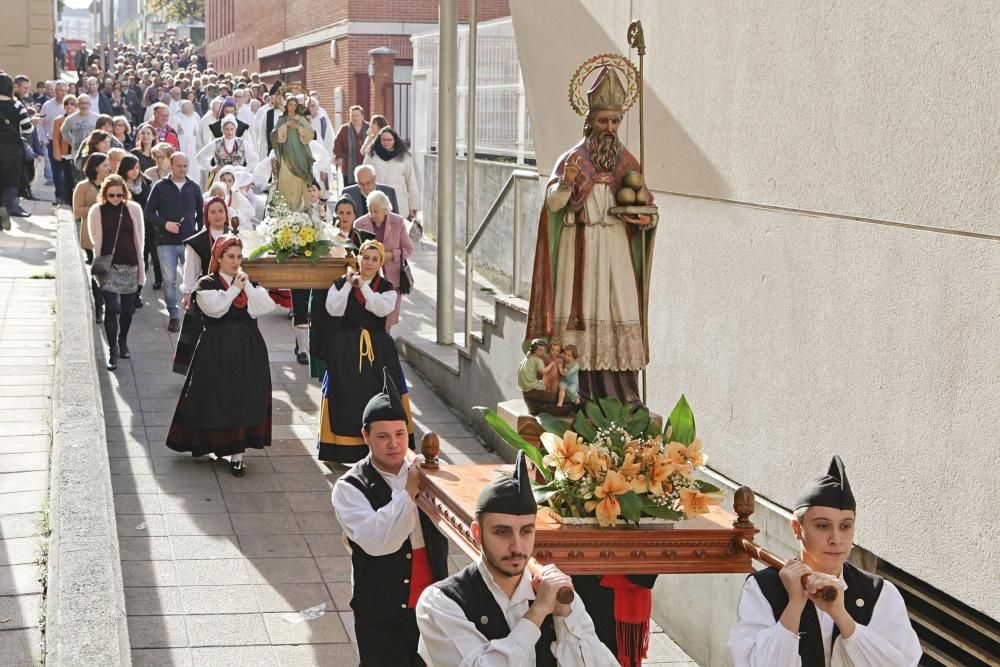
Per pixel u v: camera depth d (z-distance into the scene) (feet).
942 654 16.37
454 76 39.04
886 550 16.66
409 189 53.01
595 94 16.80
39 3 120.67
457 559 25.93
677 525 14.52
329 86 105.91
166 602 22.77
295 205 37.78
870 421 17.03
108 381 37.27
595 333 16.96
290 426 34.27
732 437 20.92
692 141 22.13
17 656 17.53
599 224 16.85
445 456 32.86
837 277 17.83
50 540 21.33
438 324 40.47
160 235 43.34
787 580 12.74
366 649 17.12
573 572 14.03
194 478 29.63
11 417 29.76
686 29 22.26
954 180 15.28
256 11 152.25
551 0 28.96
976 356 14.94
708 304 21.74
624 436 14.57
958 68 15.15
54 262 51.70
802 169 18.69
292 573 24.32
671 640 22.80
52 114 77.30
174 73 152.15
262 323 46.50
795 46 18.79
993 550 14.66
